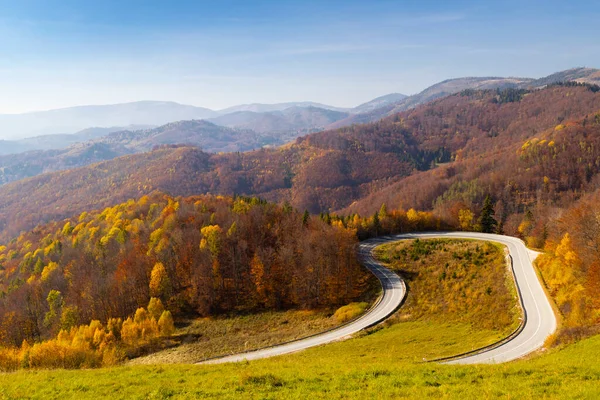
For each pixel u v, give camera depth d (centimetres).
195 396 2438
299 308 8131
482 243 9306
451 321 6216
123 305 8594
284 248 9200
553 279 6575
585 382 2253
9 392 2720
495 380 2452
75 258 10719
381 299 7525
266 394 2406
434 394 2256
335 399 2262
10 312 8862
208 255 9056
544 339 4825
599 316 4594
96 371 3247
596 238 6378
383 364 3125
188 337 7456
